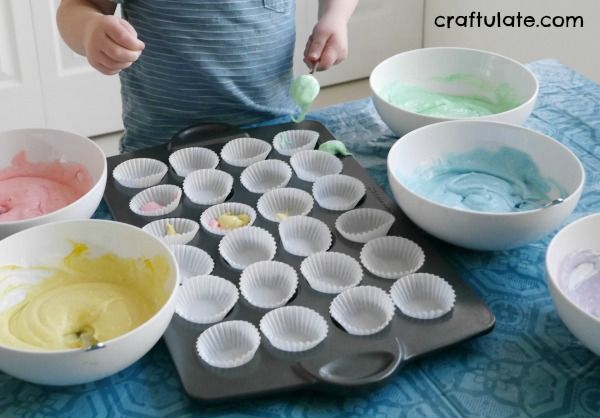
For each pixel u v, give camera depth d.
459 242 0.87
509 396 0.73
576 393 0.73
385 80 1.21
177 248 0.90
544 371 0.76
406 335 0.78
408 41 2.53
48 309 0.79
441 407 0.73
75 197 1.00
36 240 0.82
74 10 1.10
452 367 0.77
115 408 0.73
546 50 2.07
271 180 1.06
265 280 0.87
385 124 1.19
